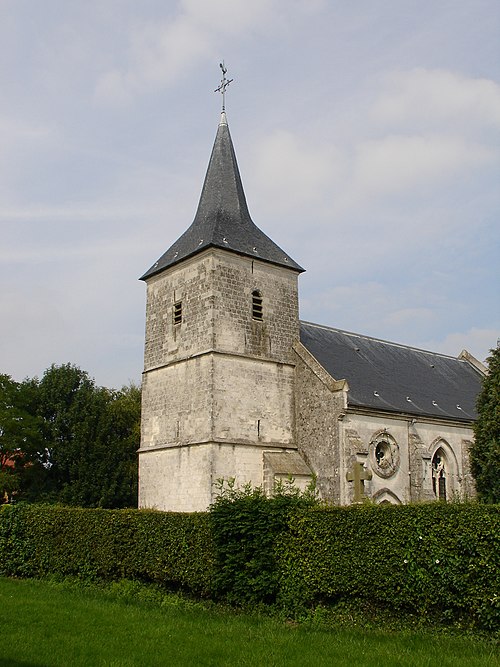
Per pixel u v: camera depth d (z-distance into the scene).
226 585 18.91
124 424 55.59
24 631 15.19
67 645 13.88
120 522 22.88
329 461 33.00
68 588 22.34
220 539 19.31
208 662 12.70
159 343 36.31
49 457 51.81
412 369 45.06
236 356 33.56
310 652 13.44
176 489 32.94
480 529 14.95
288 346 36.28
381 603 16.62
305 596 17.59
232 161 38.91
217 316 33.38
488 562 14.72
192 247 35.38
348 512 17.38
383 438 35.00
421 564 15.86
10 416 48.03
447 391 44.38
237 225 36.69
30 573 26.33
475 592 14.85
